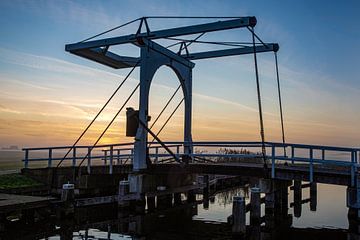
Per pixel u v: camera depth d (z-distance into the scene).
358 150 12.41
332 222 14.72
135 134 16.06
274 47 16.28
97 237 11.41
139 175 15.32
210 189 23.91
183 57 18.83
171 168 15.83
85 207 15.00
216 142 15.98
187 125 18.61
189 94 18.91
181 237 11.79
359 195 11.90
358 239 11.68
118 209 14.75
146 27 15.55
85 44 16.84
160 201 17.20
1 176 16.61
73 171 17.92
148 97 16.28
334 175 12.55
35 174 17.17
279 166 15.29
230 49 17.81
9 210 11.33
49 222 12.65
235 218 11.09
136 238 11.49
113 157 18.77
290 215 15.86
